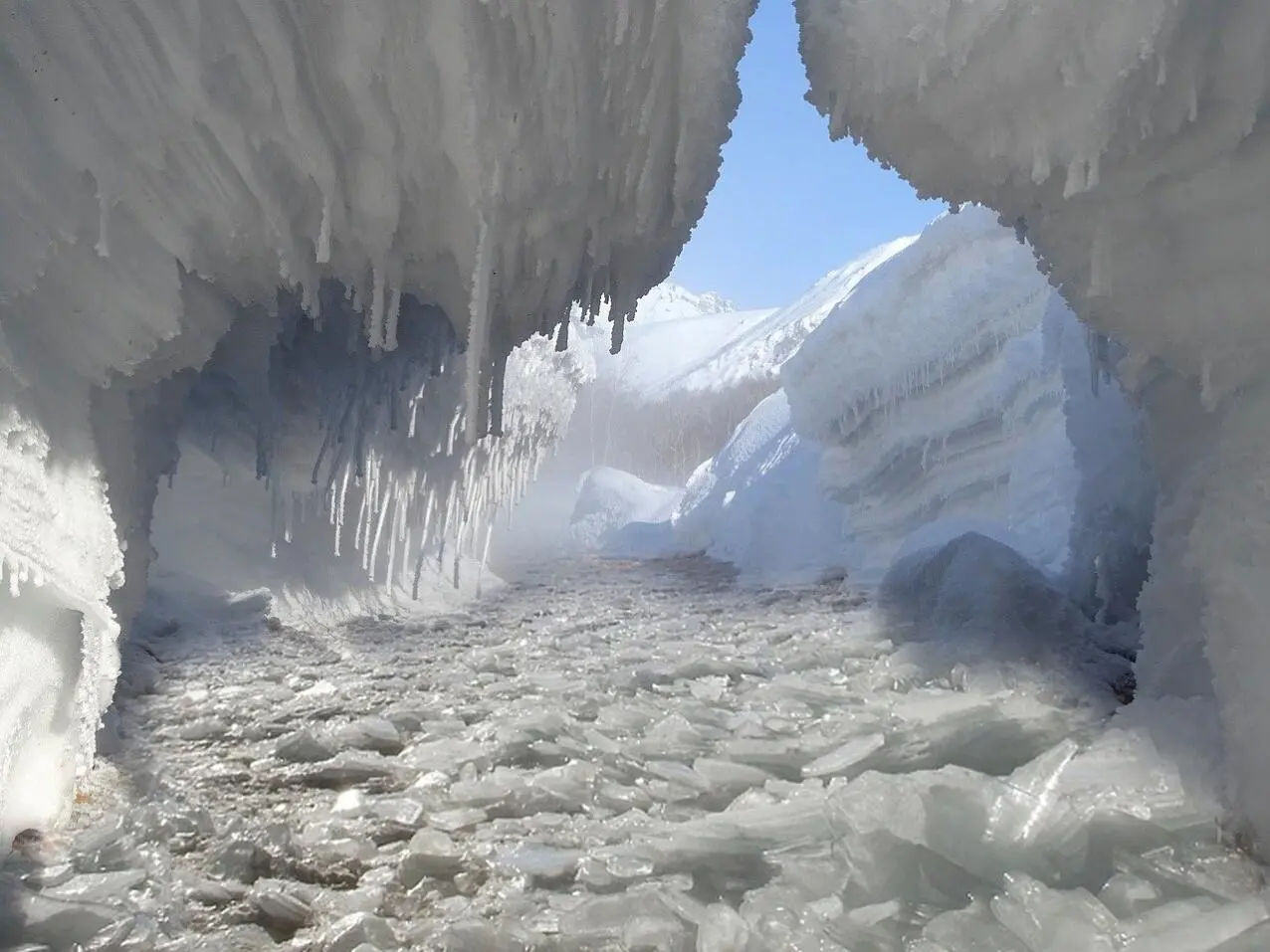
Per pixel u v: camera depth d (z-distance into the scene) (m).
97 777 2.72
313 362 4.93
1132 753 2.77
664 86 2.83
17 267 1.98
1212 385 2.67
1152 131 2.39
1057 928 1.92
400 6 2.27
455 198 2.78
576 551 12.47
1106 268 2.74
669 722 3.48
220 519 5.14
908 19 2.60
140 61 2.06
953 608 4.93
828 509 9.90
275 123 2.37
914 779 2.60
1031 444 7.32
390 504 5.97
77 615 2.33
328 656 4.66
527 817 2.70
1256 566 2.37
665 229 3.32
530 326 3.51
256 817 2.62
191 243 2.49
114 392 2.66
